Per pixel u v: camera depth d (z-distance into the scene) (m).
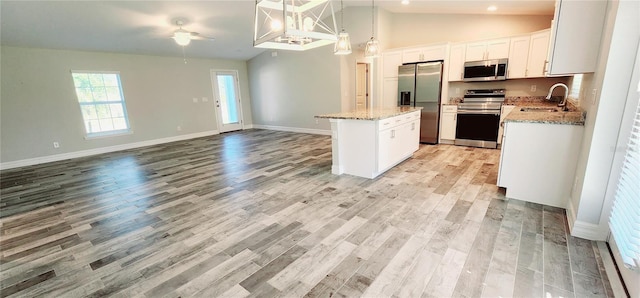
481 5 4.80
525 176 2.79
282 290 1.72
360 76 7.57
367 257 2.01
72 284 1.84
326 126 7.20
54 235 2.48
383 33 6.11
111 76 6.09
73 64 5.54
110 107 6.13
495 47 5.00
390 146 3.82
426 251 2.06
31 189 3.70
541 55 4.58
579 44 2.32
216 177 3.98
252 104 8.86
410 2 5.18
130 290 1.77
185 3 4.48
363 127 3.57
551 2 4.16
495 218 2.51
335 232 2.37
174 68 7.02
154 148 6.28
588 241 2.11
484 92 5.51
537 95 5.12
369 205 2.87
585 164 2.13
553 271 1.79
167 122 7.02
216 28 5.66
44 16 4.09
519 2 4.32
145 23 4.88
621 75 1.84
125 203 3.15
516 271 1.81
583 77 2.90
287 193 3.27
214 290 1.74
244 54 7.86
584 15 2.27
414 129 4.54
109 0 3.99
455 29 5.79
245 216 2.73
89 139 5.86
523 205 2.76
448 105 5.49
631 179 1.63
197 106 7.57
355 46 6.39
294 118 7.86
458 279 1.76
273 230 2.44
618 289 1.61
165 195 3.36
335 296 1.66
